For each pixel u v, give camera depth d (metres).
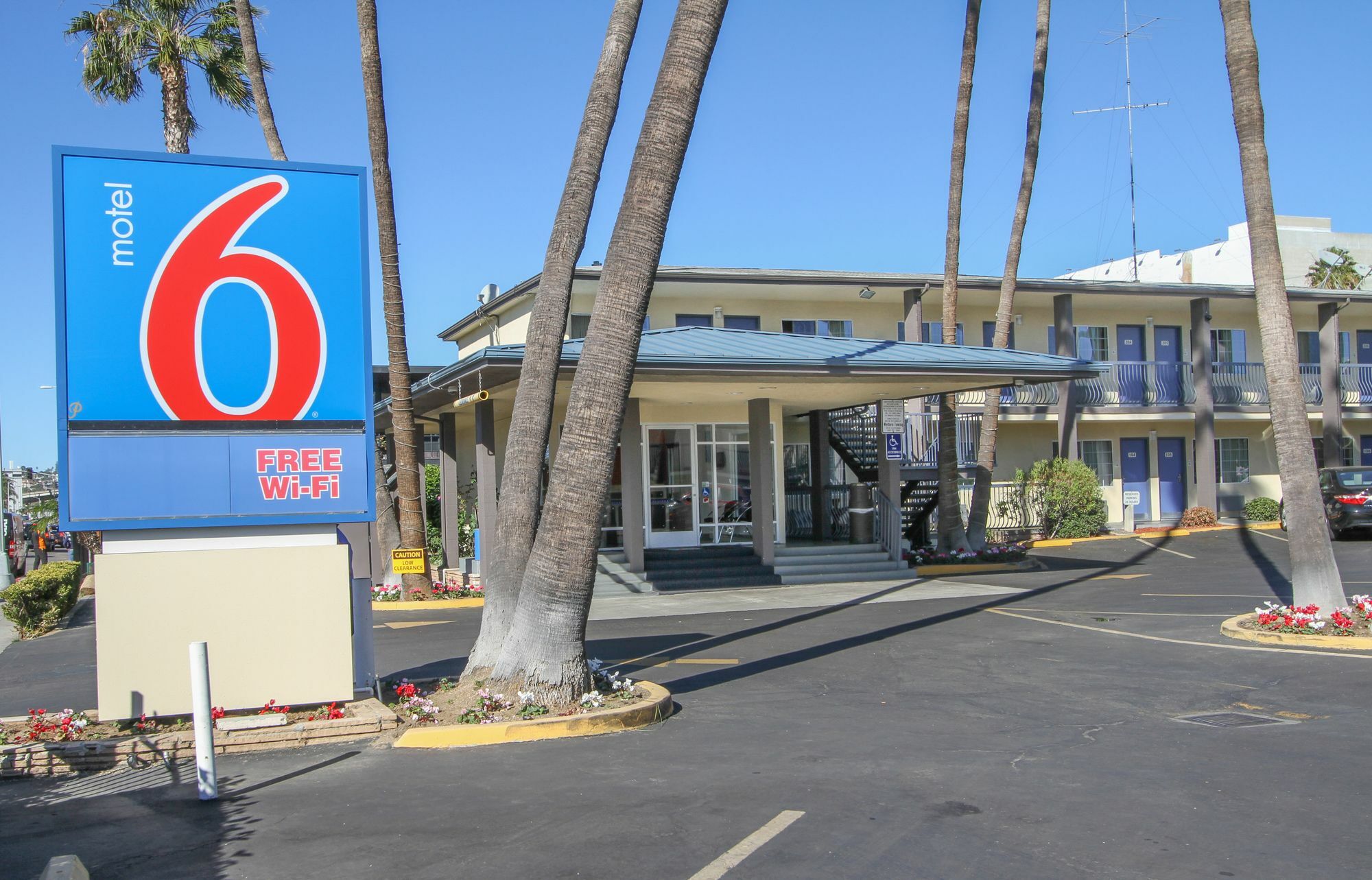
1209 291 29.31
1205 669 10.54
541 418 10.02
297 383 8.77
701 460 21.64
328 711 8.53
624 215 8.98
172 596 8.40
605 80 10.76
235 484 8.59
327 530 8.96
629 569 19.42
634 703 8.80
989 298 28.42
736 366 16.69
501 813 6.17
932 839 5.55
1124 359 31.31
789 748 7.68
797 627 14.39
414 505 18.55
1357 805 6.07
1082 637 12.86
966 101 21.80
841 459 25.09
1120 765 7.05
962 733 8.09
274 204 8.81
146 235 8.47
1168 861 5.18
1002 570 21.62
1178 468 32.19
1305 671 10.24
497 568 9.65
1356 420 33.62
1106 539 27.42
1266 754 7.29
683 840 5.58
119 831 6.12
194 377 8.52
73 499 8.19
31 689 11.48
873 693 9.82
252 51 18.45
